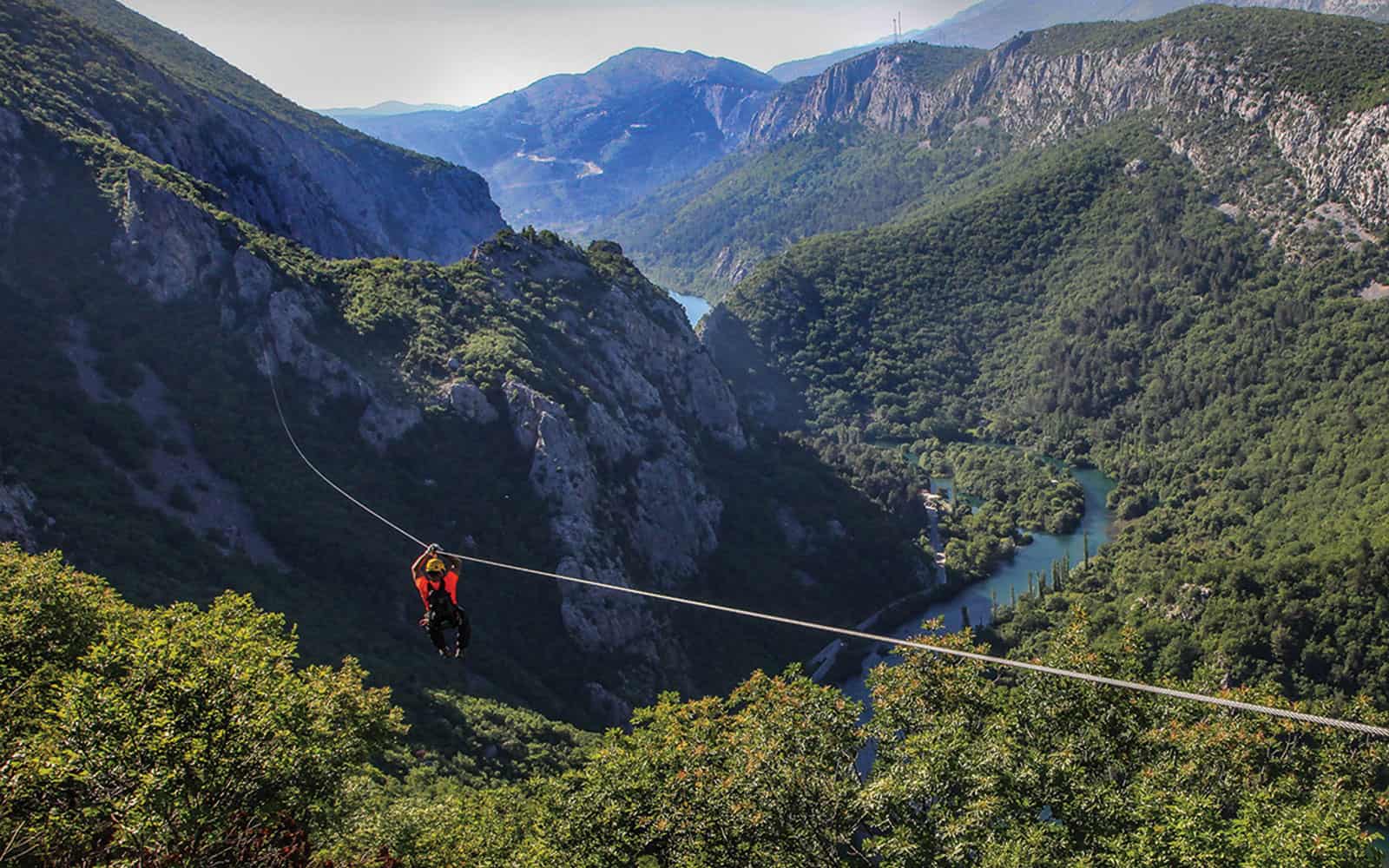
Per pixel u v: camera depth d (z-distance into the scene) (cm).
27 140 12812
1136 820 3534
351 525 11188
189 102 19438
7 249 11788
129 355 11512
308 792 3372
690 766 4203
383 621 10375
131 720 2866
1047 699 4238
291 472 11444
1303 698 12369
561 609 11794
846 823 3934
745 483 17275
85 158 13088
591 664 11631
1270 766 3994
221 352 12212
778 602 15075
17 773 2678
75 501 9362
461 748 8425
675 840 3966
